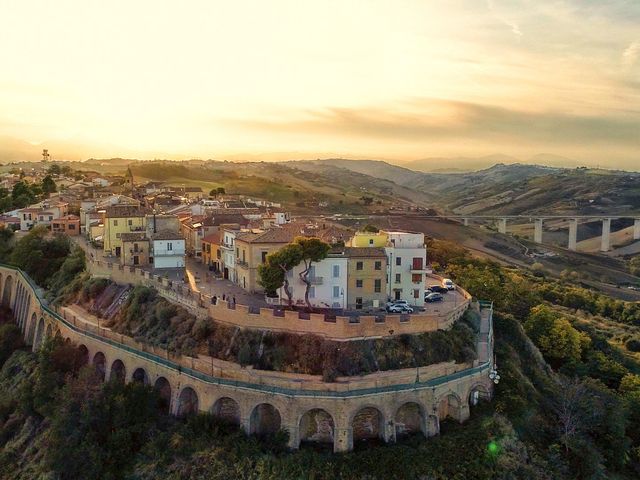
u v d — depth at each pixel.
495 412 76.62
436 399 71.88
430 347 76.69
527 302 127.06
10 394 95.88
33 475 74.06
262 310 77.50
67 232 161.25
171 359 80.12
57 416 77.12
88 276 112.25
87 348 92.75
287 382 70.50
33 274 127.62
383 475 64.62
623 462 79.00
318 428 71.38
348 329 74.38
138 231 127.75
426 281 116.94
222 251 111.88
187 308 86.62
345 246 99.19
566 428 77.88
